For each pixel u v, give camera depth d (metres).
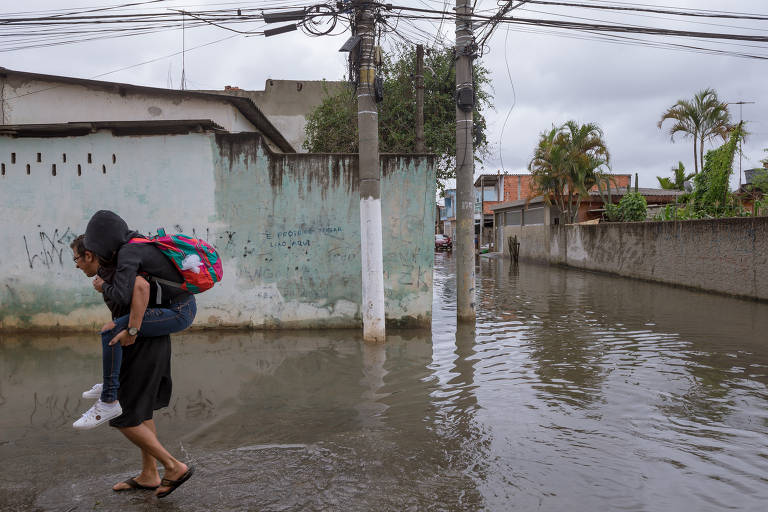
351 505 3.41
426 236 9.43
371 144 8.37
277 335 8.96
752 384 6.12
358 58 8.46
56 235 9.14
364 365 7.06
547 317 10.88
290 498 3.49
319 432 4.75
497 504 3.44
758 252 12.91
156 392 3.44
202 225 9.26
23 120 12.53
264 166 9.24
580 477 3.84
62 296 9.17
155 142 9.16
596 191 29.17
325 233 9.36
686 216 18.20
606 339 8.64
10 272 9.18
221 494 3.54
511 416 5.14
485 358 7.42
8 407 5.46
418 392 5.92
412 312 9.49
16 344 8.39
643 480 3.80
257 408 5.41
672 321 10.30
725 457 4.19
